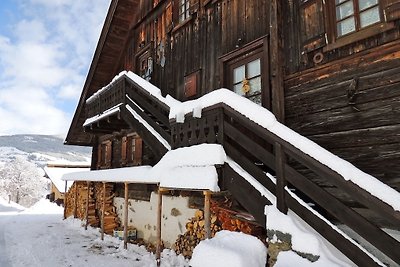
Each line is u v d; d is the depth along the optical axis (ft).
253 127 13.29
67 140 47.96
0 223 43.42
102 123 33.53
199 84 24.68
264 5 19.52
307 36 16.26
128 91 28.27
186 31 27.35
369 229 9.51
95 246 26.94
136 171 23.08
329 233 10.31
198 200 22.25
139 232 29.71
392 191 8.73
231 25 22.16
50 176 102.22
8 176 189.78
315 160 10.62
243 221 16.57
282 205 11.75
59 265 21.13
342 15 14.85
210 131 16.29
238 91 21.03
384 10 13.04
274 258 11.10
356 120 13.57
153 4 33.55
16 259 22.98
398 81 12.39
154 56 32.19
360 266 9.43
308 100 15.66
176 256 21.98
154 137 22.95
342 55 14.46
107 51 40.04
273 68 17.31
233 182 14.23
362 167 13.12
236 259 10.54
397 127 12.21
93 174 33.37
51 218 50.52
